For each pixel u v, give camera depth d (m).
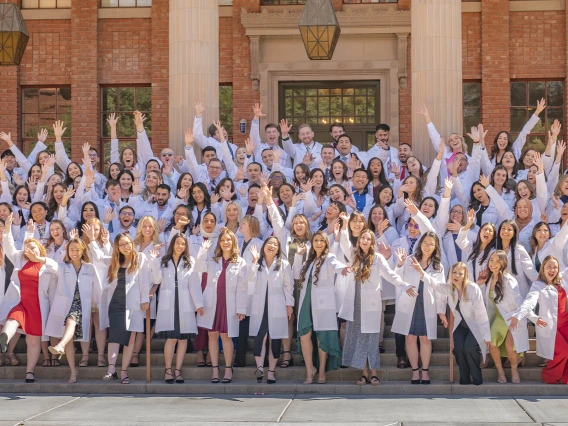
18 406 10.29
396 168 13.71
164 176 14.09
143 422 9.37
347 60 18.19
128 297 11.30
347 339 11.12
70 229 12.67
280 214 12.52
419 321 11.05
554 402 10.30
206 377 11.63
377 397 10.75
